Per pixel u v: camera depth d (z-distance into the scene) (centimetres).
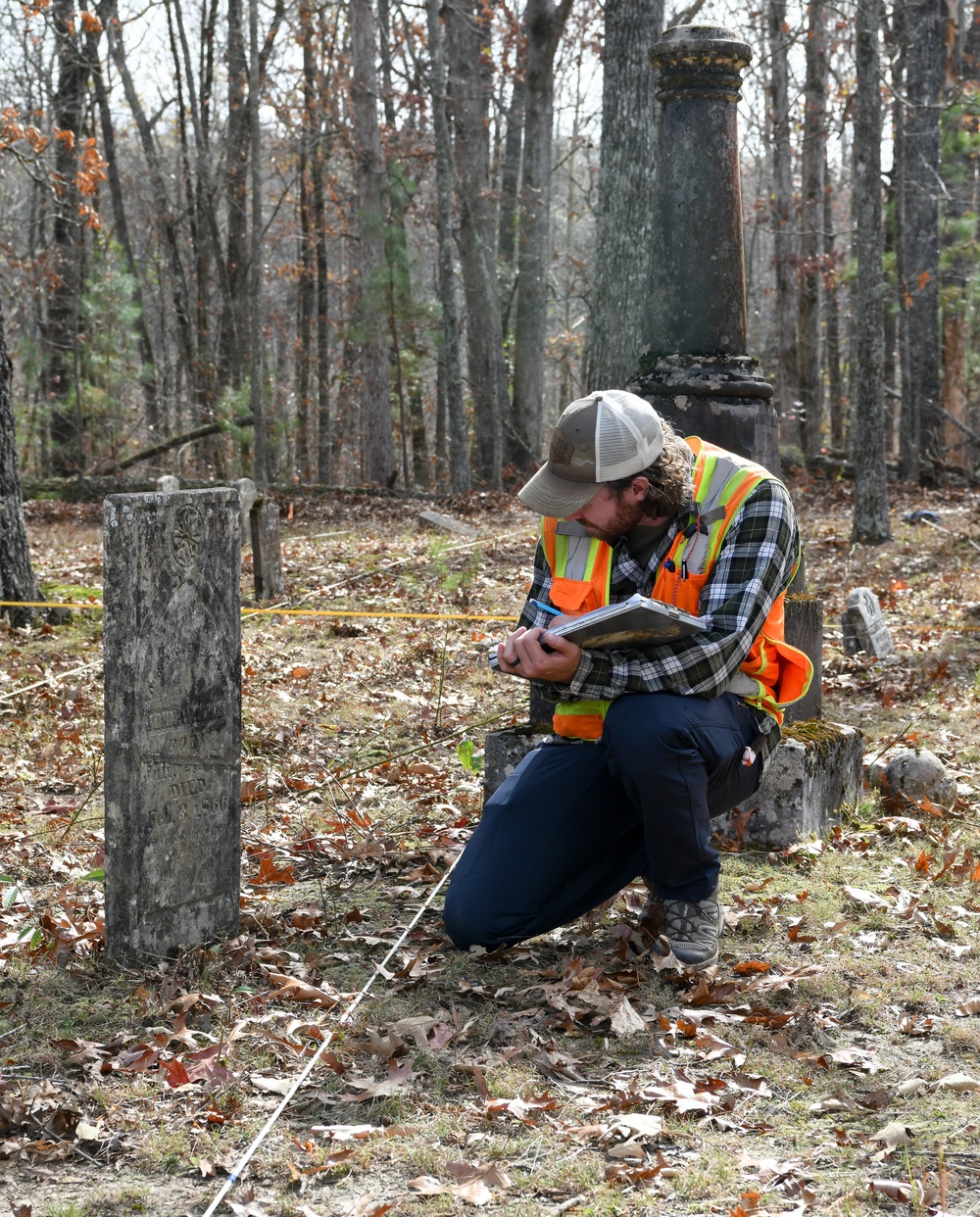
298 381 3431
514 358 2691
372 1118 248
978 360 2227
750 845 412
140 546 294
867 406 1348
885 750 491
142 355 2917
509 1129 242
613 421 281
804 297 2503
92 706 653
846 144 3092
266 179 3519
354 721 621
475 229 2491
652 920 332
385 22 2847
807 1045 276
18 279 2733
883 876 383
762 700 309
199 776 317
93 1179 228
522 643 288
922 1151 231
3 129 1563
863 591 783
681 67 466
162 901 314
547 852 299
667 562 297
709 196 469
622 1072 263
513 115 2816
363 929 348
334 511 1895
